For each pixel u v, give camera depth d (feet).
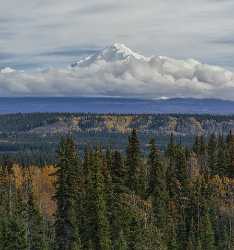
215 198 412.98
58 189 302.66
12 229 264.72
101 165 328.90
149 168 388.98
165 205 364.17
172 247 340.18
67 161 303.68
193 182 410.11
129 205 330.95
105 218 299.99
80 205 304.50
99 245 297.94
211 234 358.84
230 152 460.55
